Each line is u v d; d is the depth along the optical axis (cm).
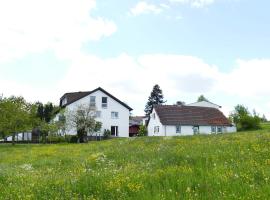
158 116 9388
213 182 1039
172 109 9600
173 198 899
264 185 966
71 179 1248
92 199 985
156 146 2722
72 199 1001
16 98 6825
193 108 9769
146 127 10119
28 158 3050
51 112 10456
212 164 1370
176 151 1928
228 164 1336
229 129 9494
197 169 1248
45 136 8169
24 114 6662
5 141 9206
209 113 9706
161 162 1550
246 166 1259
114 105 9612
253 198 853
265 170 1159
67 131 8481
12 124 6512
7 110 6506
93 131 8288
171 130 9231
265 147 1825
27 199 1033
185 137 3728
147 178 1150
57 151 3678
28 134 10444
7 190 1170
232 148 1864
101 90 9488
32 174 1645
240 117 8619
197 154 1639
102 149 3306
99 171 1455
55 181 1248
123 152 2345
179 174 1169
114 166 1706
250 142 2094
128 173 1275
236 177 1077
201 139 3078
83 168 1738
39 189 1141
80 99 9331
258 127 8238
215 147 1978
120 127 9631
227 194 911
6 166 2319
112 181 1127
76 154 3034
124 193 995
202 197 904
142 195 952
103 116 9500
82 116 8138
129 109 9744
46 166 2164
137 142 3606
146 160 1773
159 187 1027
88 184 1130
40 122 8012
